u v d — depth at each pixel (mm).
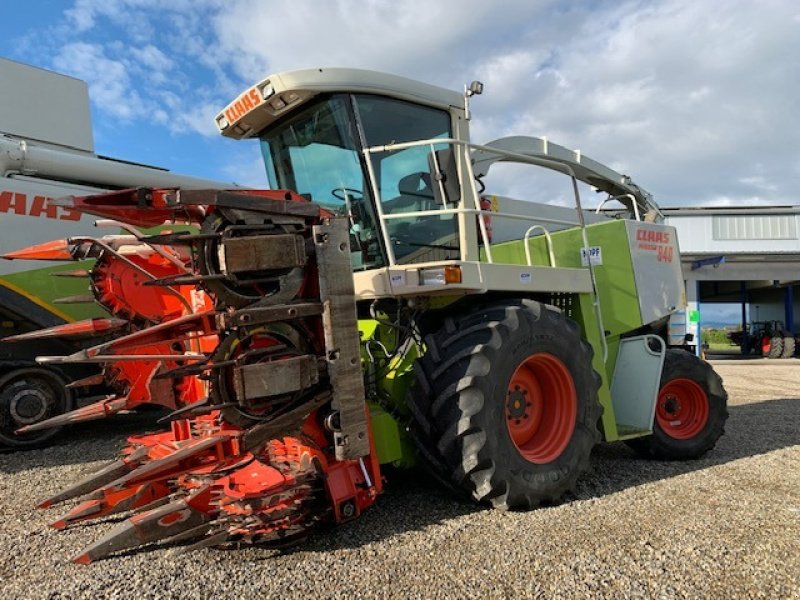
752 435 5723
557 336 3551
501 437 3213
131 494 3166
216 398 2520
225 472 2742
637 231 5145
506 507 3205
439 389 3254
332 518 2754
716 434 4855
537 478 3322
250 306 2566
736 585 2361
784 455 4777
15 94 6680
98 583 2400
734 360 19938
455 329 3455
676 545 2752
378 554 2656
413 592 2299
